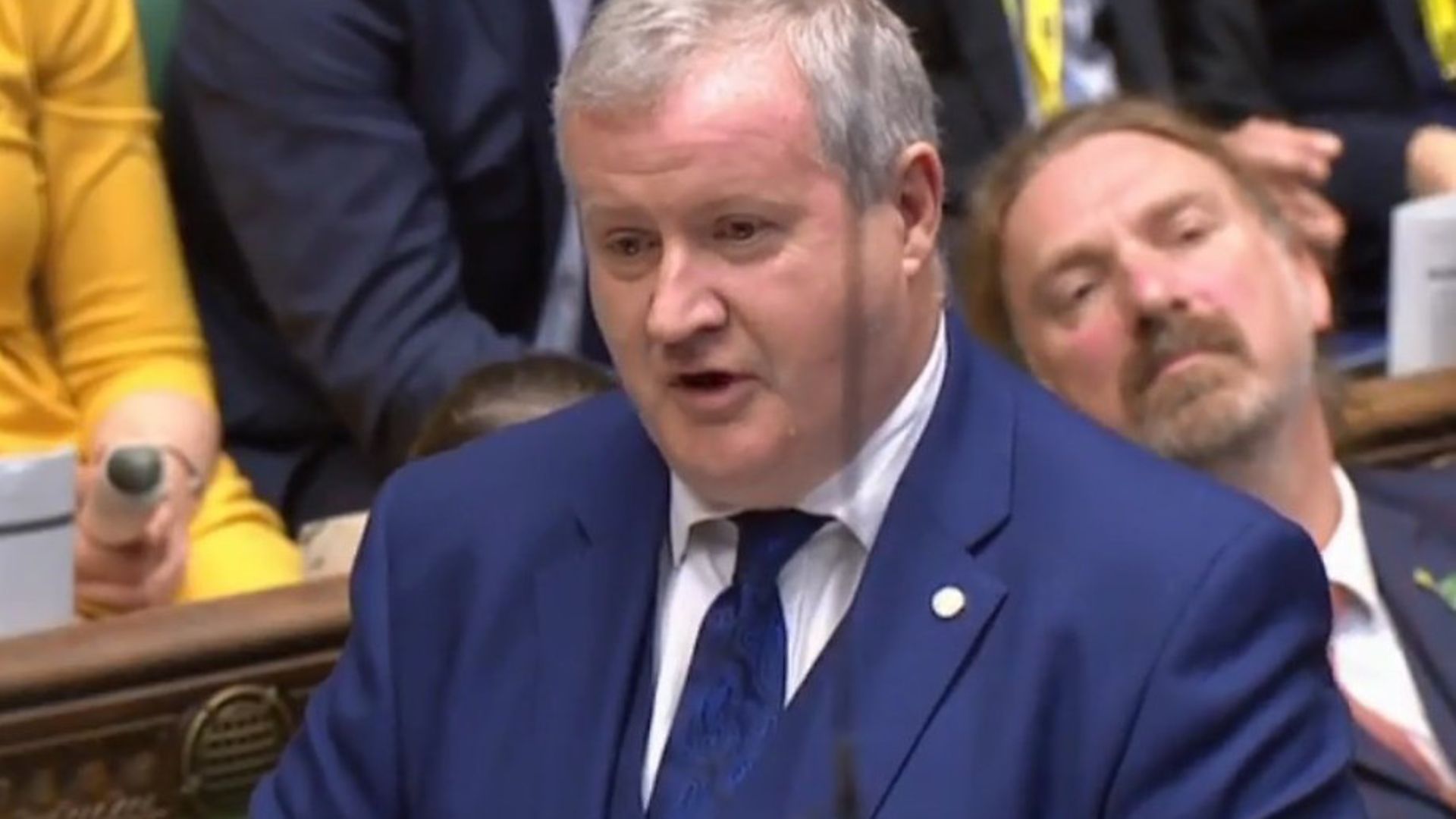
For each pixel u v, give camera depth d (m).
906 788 5.16
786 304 5.05
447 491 5.92
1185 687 5.15
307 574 9.25
